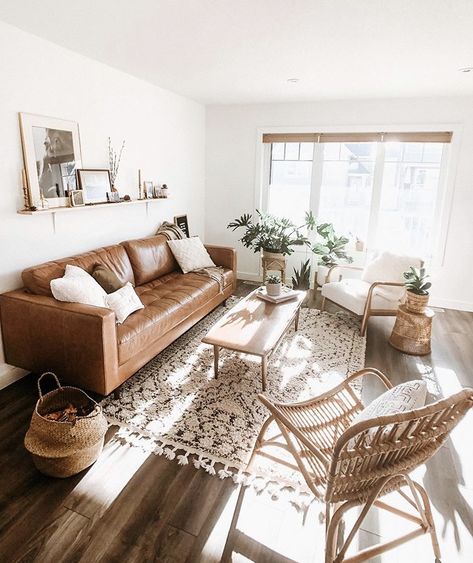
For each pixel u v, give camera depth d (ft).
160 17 7.47
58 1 6.86
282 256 15.61
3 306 8.44
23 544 5.14
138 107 12.68
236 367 9.82
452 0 6.48
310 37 8.31
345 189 16.21
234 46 9.03
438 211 15.07
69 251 10.56
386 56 9.46
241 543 5.26
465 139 13.79
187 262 13.58
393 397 4.68
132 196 13.04
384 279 12.74
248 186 17.21
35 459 6.10
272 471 6.50
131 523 5.49
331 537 4.33
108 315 7.54
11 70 8.31
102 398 8.39
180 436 7.26
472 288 14.70
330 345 11.31
